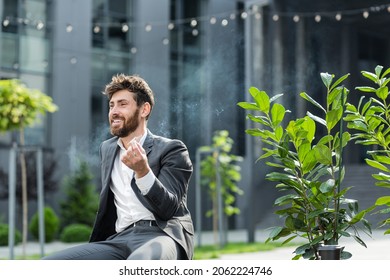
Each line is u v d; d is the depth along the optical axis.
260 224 19.59
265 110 2.89
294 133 2.84
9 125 9.48
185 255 2.66
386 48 24.50
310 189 2.88
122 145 2.87
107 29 19.08
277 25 19.08
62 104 18.16
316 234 2.86
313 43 19.75
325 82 2.90
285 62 19.06
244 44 19.22
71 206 17.50
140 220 2.74
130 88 2.79
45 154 17.62
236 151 20.02
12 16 17.44
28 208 17.39
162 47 19.47
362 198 18.67
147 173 2.53
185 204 2.83
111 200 2.87
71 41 18.38
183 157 2.78
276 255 10.24
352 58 22.02
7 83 9.23
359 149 23.08
